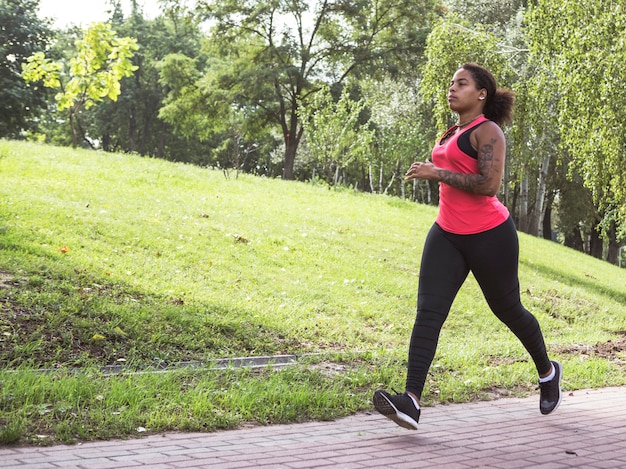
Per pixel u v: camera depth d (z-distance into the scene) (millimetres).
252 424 4445
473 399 5754
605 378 7133
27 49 42906
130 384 4805
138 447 3609
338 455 3604
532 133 20859
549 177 41469
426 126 42656
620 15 14969
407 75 42438
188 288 9859
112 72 21797
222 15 42562
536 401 5793
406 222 21016
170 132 60375
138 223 13648
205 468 3193
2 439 3514
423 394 5680
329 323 9492
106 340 6672
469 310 12211
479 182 4316
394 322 10516
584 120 15773
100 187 16953
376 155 44094
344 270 13719
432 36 20141
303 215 18844
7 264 8727
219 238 14000
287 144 43531
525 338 4805
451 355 7695
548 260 22797
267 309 9523
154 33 58594
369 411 5090
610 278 23328
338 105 28703
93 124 59531
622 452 3951
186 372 5688
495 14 33719
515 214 46875
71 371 5336
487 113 4613
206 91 44250
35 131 46469
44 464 3117
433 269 4465
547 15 16703
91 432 3826
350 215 20609
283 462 3383
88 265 9812
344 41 43594
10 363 5379
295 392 5141
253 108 52094
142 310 7891
